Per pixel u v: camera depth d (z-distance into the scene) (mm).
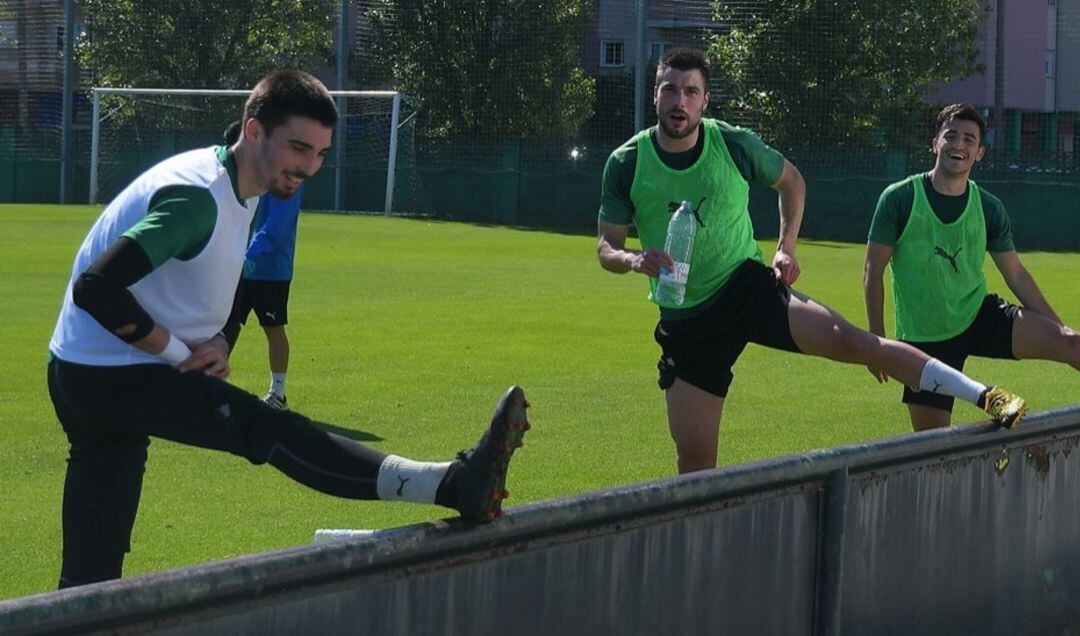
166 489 8938
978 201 8727
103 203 49000
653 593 4473
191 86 52344
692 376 7953
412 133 45812
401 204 45969
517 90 46938
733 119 43531
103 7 52125
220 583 3289
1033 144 46031
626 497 4254
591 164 43938
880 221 8750
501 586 4004
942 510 5707
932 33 42438
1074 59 44875
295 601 3494
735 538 4762
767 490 4832
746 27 43312
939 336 8805
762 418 11914
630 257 7559
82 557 5406
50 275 22547
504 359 14844
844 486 5125
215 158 4852
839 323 7523
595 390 13016
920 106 43312
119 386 4840
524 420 3920
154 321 4699
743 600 4832
